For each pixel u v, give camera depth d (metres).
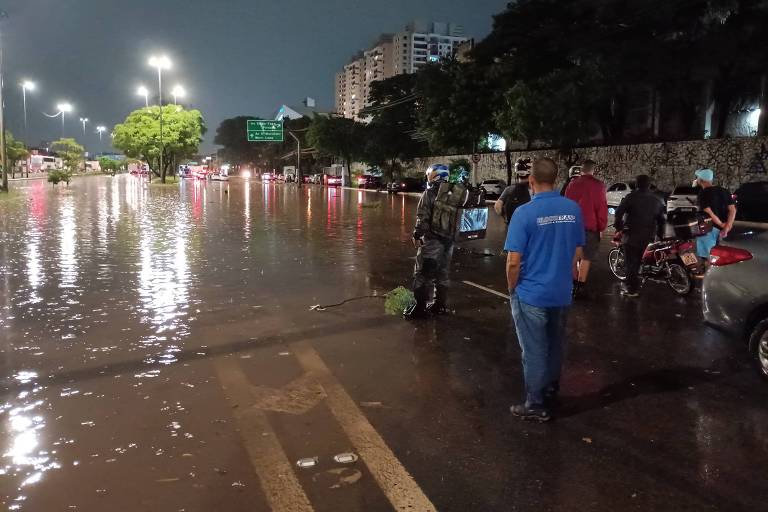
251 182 79.31
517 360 5.75
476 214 7.47
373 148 56.34
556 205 4.20
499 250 13.52
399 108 55.88
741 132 30.88
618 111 35.06
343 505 3.29
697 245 9.24
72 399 4.68
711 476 3.63
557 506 3.30
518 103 30.75
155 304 7.84
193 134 64.81
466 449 3.95
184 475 3.57
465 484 3.52
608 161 32.00
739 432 4.23
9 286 8.88
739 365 5.63
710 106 31.30
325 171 85.94
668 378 5.29
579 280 8.34
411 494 3.40
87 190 43.56
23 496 3.33
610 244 15.24
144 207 26.12
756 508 3.30
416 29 187.88
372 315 7.39
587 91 28.97
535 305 4.23
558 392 4.82
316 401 4.71
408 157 56.62
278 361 5.64
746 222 20.98
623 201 8.52
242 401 4.68
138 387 4.94
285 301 8.11
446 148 41.25
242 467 3.68
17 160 86.25
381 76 196.50
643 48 26.91
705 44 25.12
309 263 11.33
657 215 8.41
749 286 5.24
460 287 9.28
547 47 34.91
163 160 63.72
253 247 13.48
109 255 11.98
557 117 29.77
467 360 5.73
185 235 15.62
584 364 5.66
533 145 43.53
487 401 4.75
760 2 23.89
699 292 8.87
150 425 4.23
